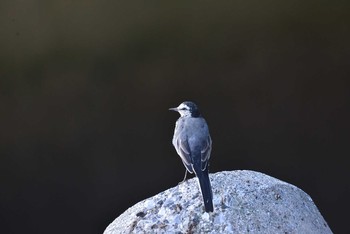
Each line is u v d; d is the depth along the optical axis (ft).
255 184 28.37
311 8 60.85
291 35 61.16
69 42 61.21
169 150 60.03
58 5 60.95
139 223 27.91
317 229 27.81
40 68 60.85
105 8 61.31
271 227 27.04
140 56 61.87
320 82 60.49
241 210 27.30
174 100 61.41
